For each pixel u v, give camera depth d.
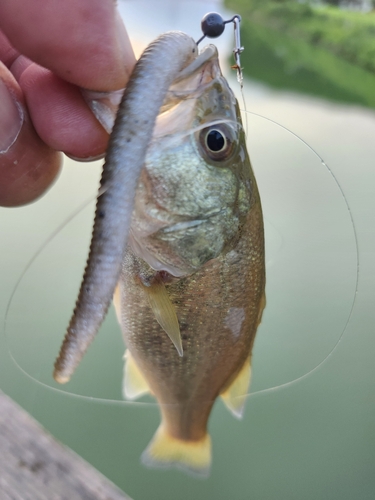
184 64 0.09
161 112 0.09
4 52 0.13
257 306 0.11
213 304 0.10
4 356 0.18
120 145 0.07
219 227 0.10
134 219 0.09
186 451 0.15
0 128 0.11
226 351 0.11
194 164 0.09
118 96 0.11
